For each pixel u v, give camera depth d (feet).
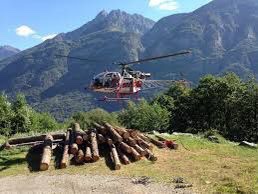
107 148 82.33
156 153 80.43
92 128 88.74
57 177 66.69
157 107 218.59
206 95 203.21
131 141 80.43
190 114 208.64
